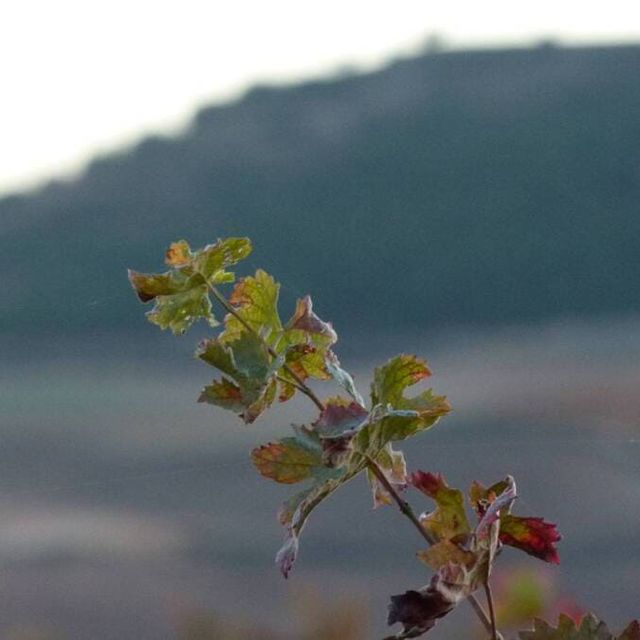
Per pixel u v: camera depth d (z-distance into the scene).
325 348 1.95
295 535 1.74
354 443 1.79
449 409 1.85
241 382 1.84
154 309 1.91
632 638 1.78
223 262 1.93
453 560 1.73
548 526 1.79
